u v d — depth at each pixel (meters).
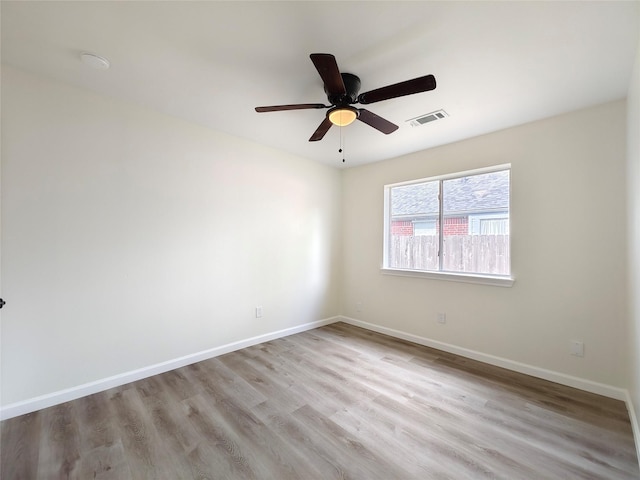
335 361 2.87
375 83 2.03
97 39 1.64
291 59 1.80
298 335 3.66
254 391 2.29
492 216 2.94
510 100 2.23
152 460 1.57
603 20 1.42
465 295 3.03
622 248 2.18
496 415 1.98
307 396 2.22
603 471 1.50
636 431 1.71
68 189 2.13
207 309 2.90
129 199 2.41
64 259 2.11
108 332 2.31
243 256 3.19
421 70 1.87
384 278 3.78
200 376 2.53
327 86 1.68
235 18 1.47
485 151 2.89
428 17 1.44
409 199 3.64
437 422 1.91
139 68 1.92
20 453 1.60
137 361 2.46
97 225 2.25
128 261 2.41
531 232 2.60
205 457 1.59
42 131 2.02
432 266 3.39
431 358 2.96
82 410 2.01
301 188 3.78
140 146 2.45
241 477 1.47
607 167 2.24
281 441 1.72
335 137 3.04
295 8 1.39
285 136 3.09
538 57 1.72
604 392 2.23
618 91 2.07
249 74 1.97
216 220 2.96
